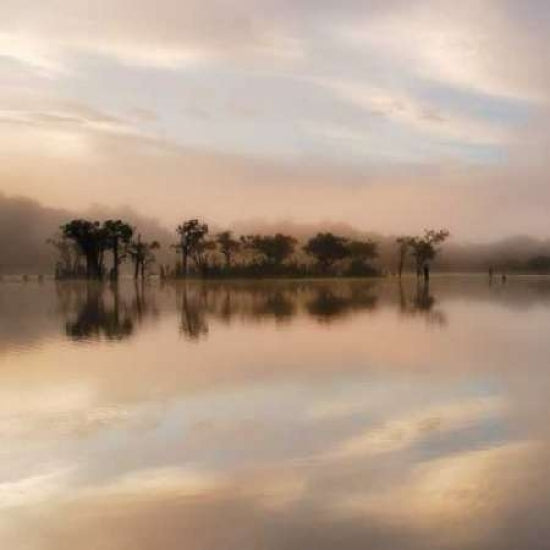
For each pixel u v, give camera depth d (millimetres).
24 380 18750
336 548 7793
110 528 8555
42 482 10359
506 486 9695
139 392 17047
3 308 47688
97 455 11750
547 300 54969
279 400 16031
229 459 11383
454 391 16953
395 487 9734
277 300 56375
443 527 8250
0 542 8234
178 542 8102
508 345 25859
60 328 33219
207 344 26594
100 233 117312
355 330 31625
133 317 39469
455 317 38750
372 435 12766
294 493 9617
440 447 11836
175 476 10531
